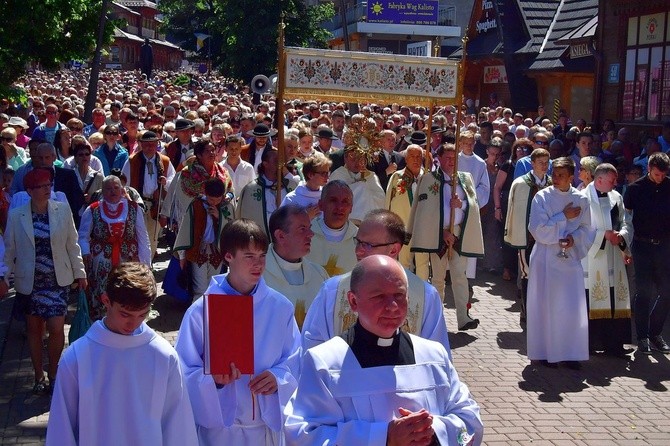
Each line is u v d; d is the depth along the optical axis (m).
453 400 3.27
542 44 27.20
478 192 11.66
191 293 9.74
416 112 22.56
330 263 5.59
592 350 8.79
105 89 37.38
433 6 46.19
